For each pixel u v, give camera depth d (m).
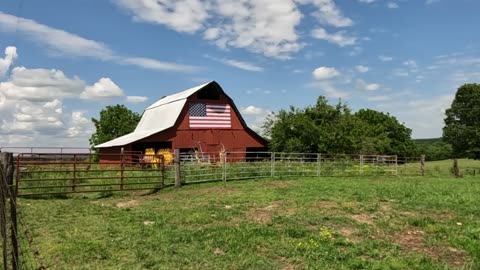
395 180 22.83
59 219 11.00
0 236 8.39
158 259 7.36
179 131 35.69
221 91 37.91
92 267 7.00
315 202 13.39
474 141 53.59
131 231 9.48
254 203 13.42
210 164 22.78
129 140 35.53
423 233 9.23
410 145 79.88
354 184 19.39
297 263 7.16
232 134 38.69
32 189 16.20
